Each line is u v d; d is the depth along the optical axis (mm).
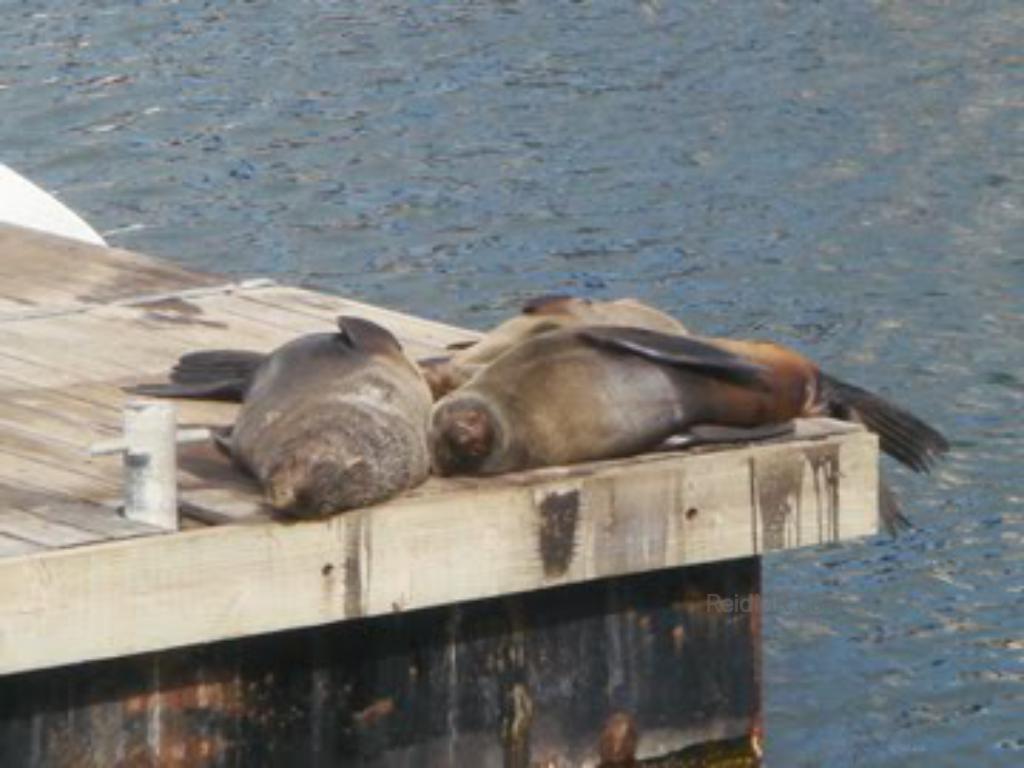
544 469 28219
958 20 83312
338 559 26562
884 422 31312
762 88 75125
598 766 30047
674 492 28453
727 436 29047
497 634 29062
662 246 60312
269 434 27172
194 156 67188
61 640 25188
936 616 40094
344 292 56375
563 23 82562
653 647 30156
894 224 62094
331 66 76750
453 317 54562
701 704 30625
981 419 48656
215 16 82625
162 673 26984
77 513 26516
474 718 29109
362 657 28266
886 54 79188
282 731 27922
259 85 74375
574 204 63531
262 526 26141
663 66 77562
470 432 27500
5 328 34562
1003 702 36969
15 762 26250
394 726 28625
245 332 34594
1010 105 73312
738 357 29250
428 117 71438
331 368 27750
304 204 63125
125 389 31672
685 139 69812
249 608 26188
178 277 37562
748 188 65188
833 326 54594
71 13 82562
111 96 72750
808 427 29766
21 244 39469
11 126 69625
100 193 64062
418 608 27203
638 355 28797
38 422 30141
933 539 43031
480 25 82188
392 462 26781
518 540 27531
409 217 62219
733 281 57750
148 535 25750
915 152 68625
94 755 26688
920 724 36250
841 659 38594
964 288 57125
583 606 29562
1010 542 42844
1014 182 65625
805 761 35062
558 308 30625
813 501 29359
